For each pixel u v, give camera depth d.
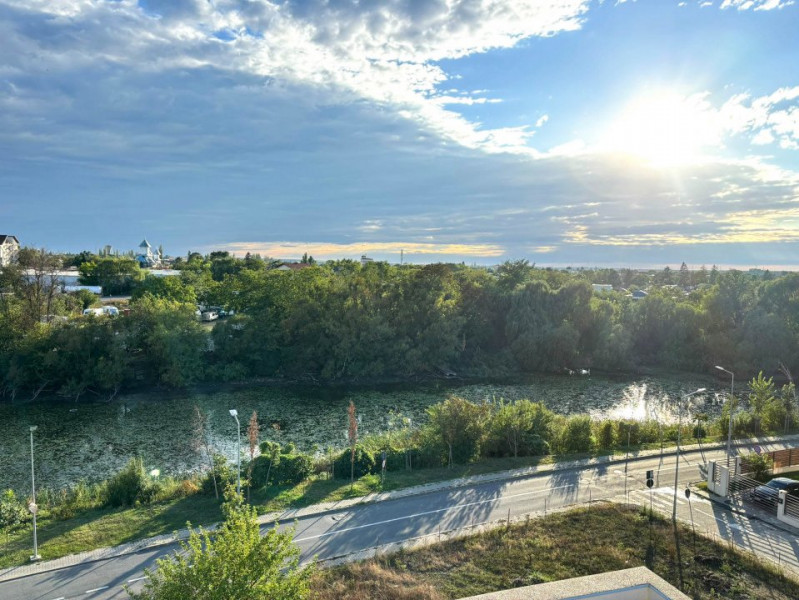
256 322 85.88
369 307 89.62
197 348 80.62
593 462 42.25
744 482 36.41
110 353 74.38
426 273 96.25
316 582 25.06
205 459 49.78
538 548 28.45
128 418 64.12
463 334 96.06
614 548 28.28
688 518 32.09
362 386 82.19
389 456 40.84
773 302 97.44
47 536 30.20
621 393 78.44
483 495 35.97
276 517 32.34
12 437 56.88
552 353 92.19
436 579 25.61
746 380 86.50
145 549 28.48
